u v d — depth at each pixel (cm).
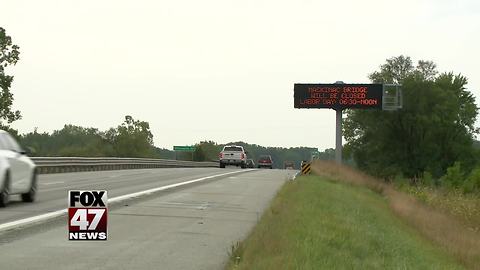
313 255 1018
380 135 10669
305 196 2284
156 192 2520
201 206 2041
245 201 2267
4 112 6825
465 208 3547
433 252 1841
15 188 1795
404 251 1470
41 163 4112
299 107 7169
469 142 10738
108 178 3538
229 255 1129
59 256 1098
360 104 7088
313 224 1406
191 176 4019
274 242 1108
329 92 7125
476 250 2072
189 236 1383
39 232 1349
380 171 10400
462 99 11081
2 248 1157
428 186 6312
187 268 1038
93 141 16600
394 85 7025
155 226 1527
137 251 1177
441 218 3117
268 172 5100
